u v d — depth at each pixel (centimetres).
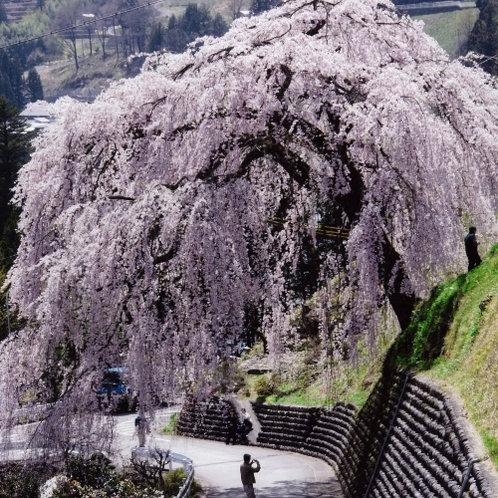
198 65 2694
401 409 2162
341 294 2738
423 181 2484
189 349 2372
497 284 2095
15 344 2464
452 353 2083
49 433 2383
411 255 2492
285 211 2798
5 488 2591
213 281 2344
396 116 2439
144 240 2350
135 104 2631
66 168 2641
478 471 1320
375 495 2089
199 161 2547
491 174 2695
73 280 2345
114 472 2866
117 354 2383
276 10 2889
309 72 2583
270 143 2620
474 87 2838
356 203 2641
